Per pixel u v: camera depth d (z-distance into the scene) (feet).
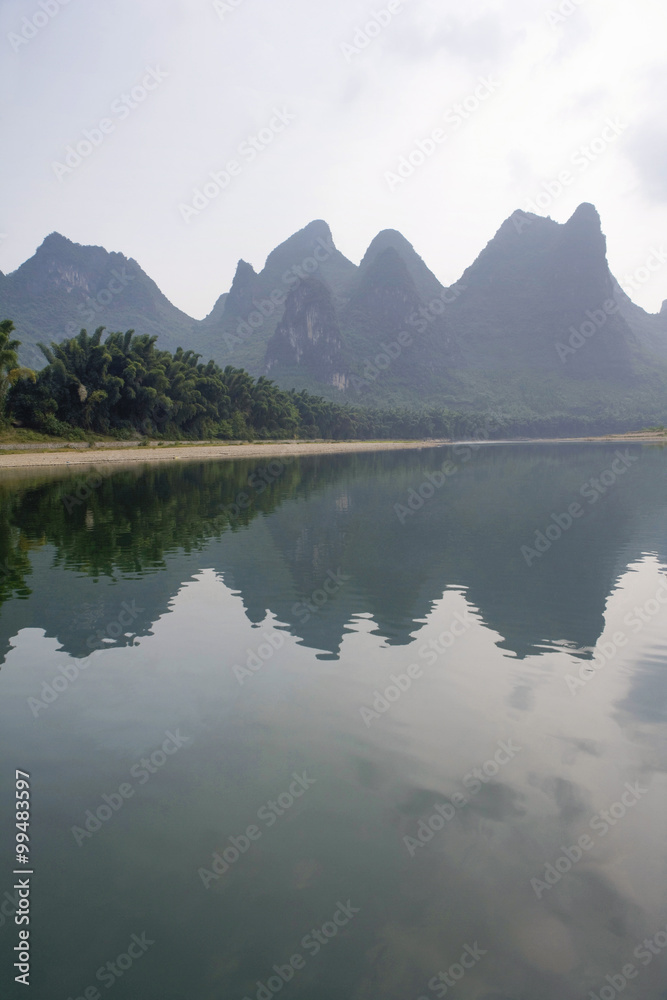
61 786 17.95
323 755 19.43
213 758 19.33
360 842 15.28
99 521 70.85
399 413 605.31
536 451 339.36
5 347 206.90
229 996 11.06
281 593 39.32
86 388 243.40
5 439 213.05
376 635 31.17
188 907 13.32
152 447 256.93
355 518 74.84
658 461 213.87
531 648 29.30
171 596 38.52
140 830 15.87
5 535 61.11
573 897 13.43
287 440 410.52
